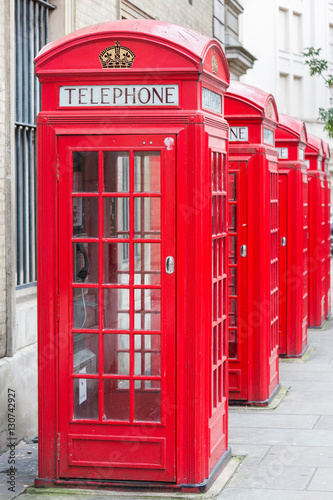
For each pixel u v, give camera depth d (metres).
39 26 8.13
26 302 7.32
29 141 7.67
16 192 7.42
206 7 15.99
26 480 5.88
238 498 5.52
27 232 7.65
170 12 12.94
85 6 8.91
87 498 5.46
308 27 41.38
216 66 5.90
